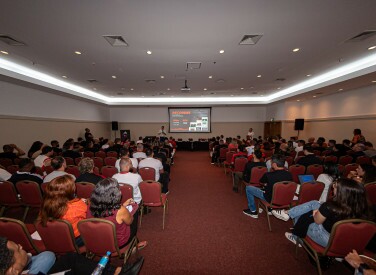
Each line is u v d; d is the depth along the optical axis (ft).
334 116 28.25
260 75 22.30
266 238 9.04
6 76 17.49
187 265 7.29
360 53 15.56
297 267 7.17
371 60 17.10
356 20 10.62
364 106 23.17
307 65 18.54
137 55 15.72
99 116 41.47
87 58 16.40
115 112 46.85
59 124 28.35
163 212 10.89
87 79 23.90
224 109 46.78
